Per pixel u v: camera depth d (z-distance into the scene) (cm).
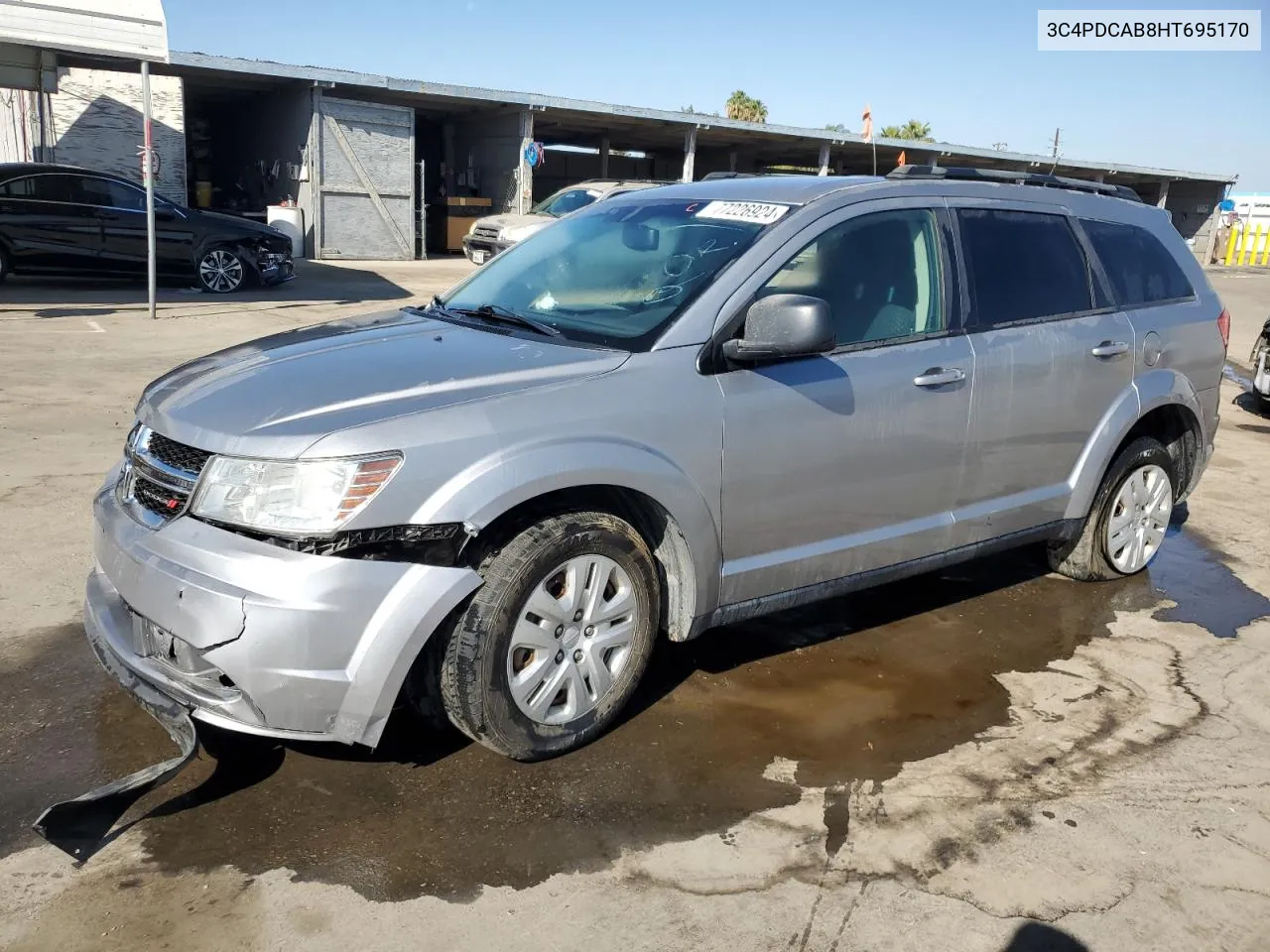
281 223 2275
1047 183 497
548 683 337
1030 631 475
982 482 446
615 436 335
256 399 325
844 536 406
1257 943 276
